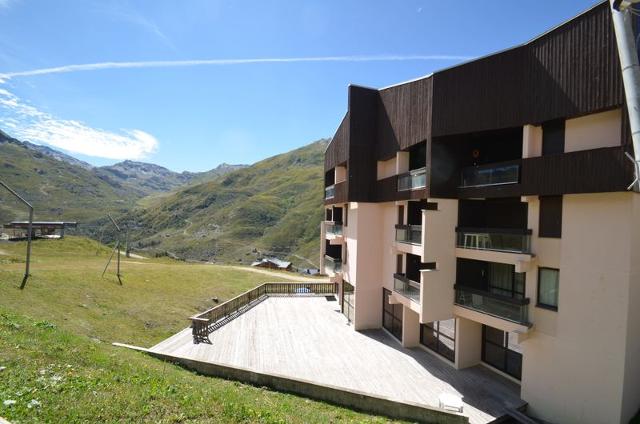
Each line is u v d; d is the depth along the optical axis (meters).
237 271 37.72
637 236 9.29
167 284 25.12
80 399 6.20
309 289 26.20
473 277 13.70
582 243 9.94
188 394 7.66
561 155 10.17
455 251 13.41
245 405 7.69
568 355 10.20
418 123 14.68
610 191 9.20
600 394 9.55
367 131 18.38
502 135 12.95
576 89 9.95
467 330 13.62
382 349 15.41
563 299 10.31
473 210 13.68
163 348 14.47
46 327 10.61
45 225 46.06
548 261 10.76
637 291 9.37
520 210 12.59
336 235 21.61
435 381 12.54
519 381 12.44
